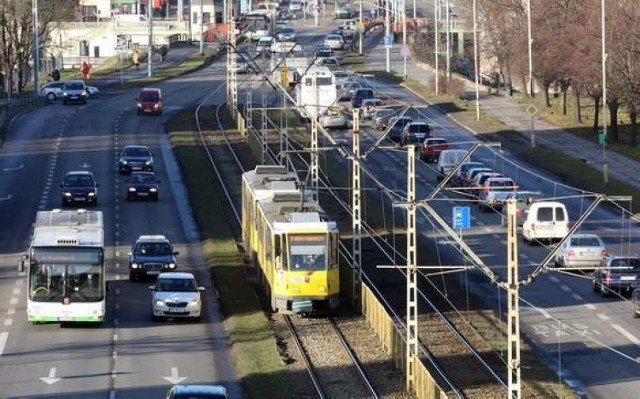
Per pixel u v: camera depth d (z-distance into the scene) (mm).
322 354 186500
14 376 170500
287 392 162500
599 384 172875
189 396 139625
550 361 183500
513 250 137000
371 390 167750
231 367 177125
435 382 157750
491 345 191250
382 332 191625
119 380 169250
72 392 163125
